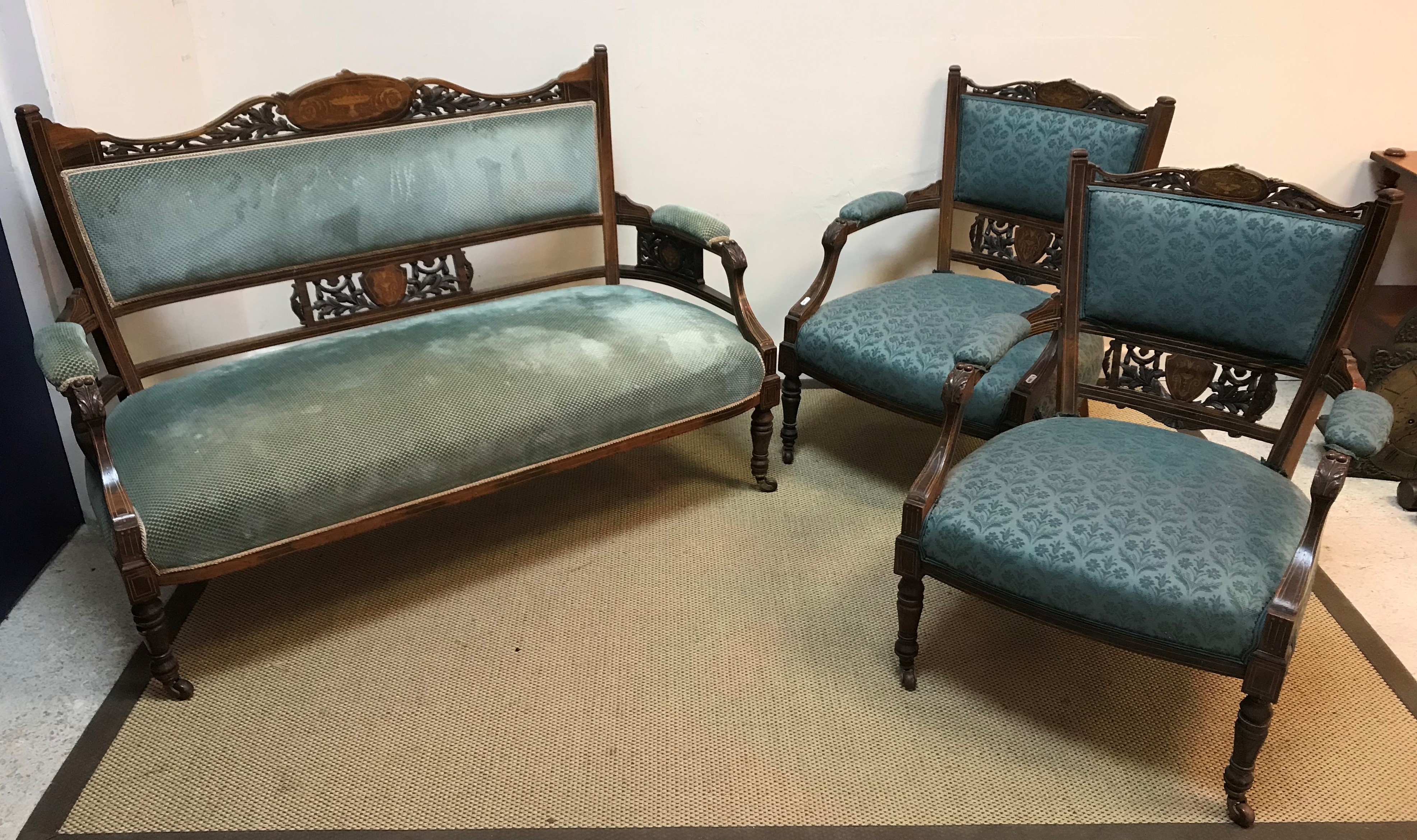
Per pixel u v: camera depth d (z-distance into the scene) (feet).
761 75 7.82
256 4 7.02
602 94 7.10
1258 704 4.39
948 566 5.01
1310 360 5.24
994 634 5.93
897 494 7.32
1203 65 7.91
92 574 6.41
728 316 8.80
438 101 6.61
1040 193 7.31
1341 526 7.00
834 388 7.52
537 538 6.79
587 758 5.03
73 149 5.51
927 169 8.31
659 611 6.10
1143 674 5.62
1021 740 5.17
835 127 8.09
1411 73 7.90
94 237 5.68
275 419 5.43
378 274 6.75
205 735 5.14
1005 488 4.96
